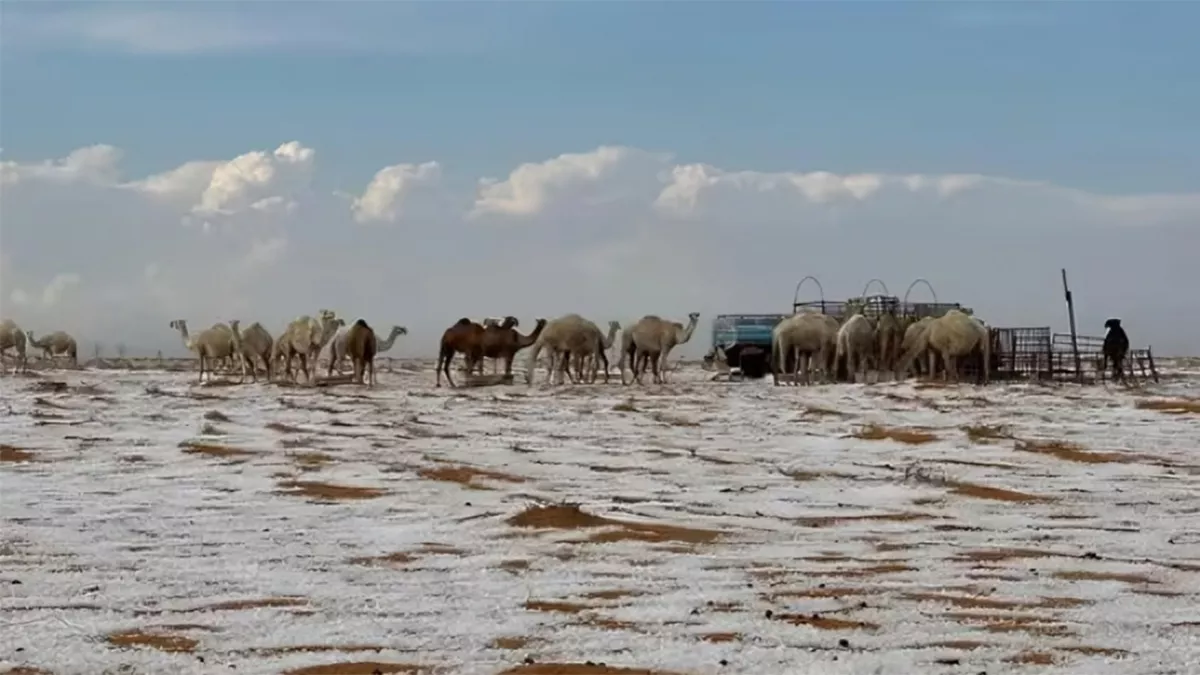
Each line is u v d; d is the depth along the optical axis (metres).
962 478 18.45
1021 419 27.34
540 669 8.12
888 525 14.52
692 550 12.73
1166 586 11.02
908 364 42.28
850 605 10.09
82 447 21.52
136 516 14.84
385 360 69.50
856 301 47.25
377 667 8.25
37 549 12.66
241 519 14.68
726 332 51.38
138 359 66.12
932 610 9.92
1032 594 10.59
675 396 34.97
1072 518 15.08
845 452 21.89
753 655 8.49
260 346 42.12
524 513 14.52
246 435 23.62
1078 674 8.00
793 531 14.00
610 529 13.82
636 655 8.52
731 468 19.77
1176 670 8.10
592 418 28.27
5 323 48.28
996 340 43.50
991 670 8.10
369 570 11.65
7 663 8.33
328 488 17.22
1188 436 24.05
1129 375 42.72
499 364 60.59
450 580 11.18
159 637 9.07
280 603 10.22
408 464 19.61
